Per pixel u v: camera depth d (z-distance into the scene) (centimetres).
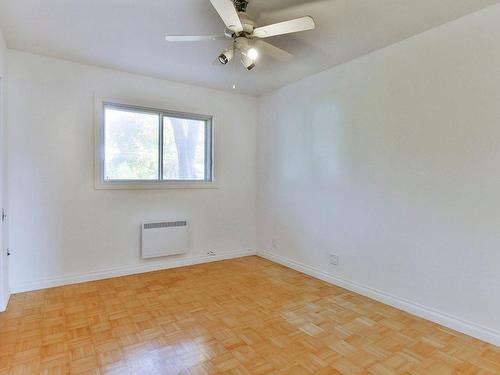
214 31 245
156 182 364
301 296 288
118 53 289
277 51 232
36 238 297
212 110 399
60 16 224
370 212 286
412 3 204
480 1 202
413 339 212
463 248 222
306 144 356
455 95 225
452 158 227
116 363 182
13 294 283
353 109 301
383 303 273
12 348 196
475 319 215
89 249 324
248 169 433
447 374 175
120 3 207
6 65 276
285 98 386
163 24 234
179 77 355
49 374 171
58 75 304
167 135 376
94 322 232
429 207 241
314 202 346
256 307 263
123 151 348
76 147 314
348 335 217
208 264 392
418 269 249
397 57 262
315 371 177
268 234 419
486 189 210
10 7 212
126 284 315
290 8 209
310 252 352
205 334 217
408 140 255
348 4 204
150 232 354
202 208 396
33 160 294
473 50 215
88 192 322
